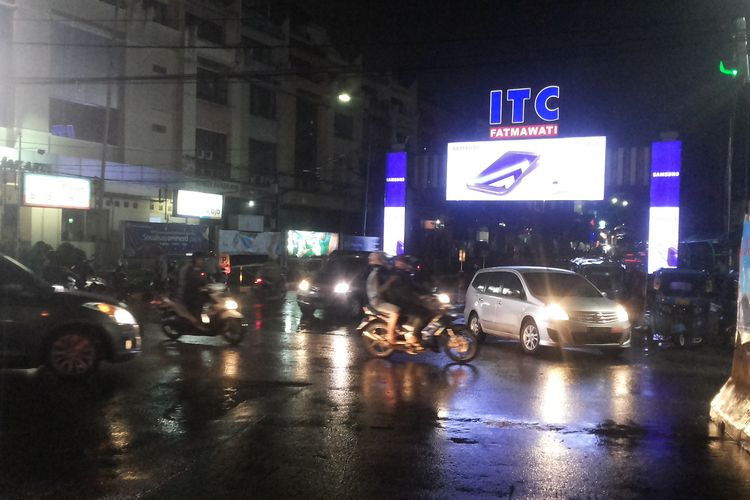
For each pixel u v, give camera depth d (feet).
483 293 47.47
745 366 23.84
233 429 22.94
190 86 121.19
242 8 142.82
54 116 98.53
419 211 178.81
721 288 53.06
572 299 41.73
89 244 100.53
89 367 29.96
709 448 21.65
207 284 43.98
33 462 19.24
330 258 64.49
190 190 116.57
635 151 103.14
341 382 31.68
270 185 146.82
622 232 212.64
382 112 189.78
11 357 28.55
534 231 179.01
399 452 20.74
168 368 34.45
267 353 40.09
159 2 118.62
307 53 162.30
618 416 25.89
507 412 26.27
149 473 18.39
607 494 17.33
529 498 16.98
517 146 110.32
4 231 87.51
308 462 19.58
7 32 90.22
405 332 37.65
